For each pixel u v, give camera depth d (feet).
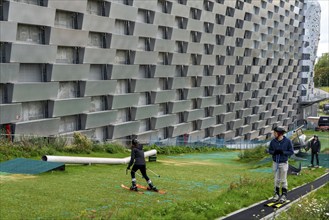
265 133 275.18
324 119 297.53
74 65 118.42
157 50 156.56
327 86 624.59
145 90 152.97
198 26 181.57
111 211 35.27
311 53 345.31
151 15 152.76
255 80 251.39
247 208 39.96
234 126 227.81
